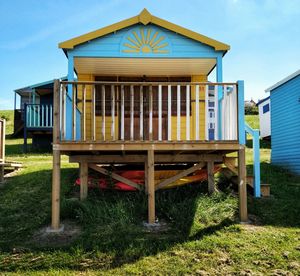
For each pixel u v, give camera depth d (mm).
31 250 5285
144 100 10109
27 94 23141
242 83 6633
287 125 11359
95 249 5297
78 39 8469
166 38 8742
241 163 6562
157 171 8164
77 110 8203
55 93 6277
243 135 6590
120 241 5531
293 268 4863
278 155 12031
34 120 16141
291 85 11141
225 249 5375
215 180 8508
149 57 8719
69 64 8516
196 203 6914
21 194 7914
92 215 6406
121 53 8664
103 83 6395
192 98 10188
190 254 5215
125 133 10016
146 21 8562
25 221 6484
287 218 6656
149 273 4719
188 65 9516
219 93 8523
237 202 7277
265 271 4793
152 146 6445
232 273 4734
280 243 5574
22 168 10500
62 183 8477
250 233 5938
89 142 6309
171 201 7027
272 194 8086
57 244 5496
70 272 4754
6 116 33062
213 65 9539
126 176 8078
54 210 6070
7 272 4742
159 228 6148
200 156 7812
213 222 6387
